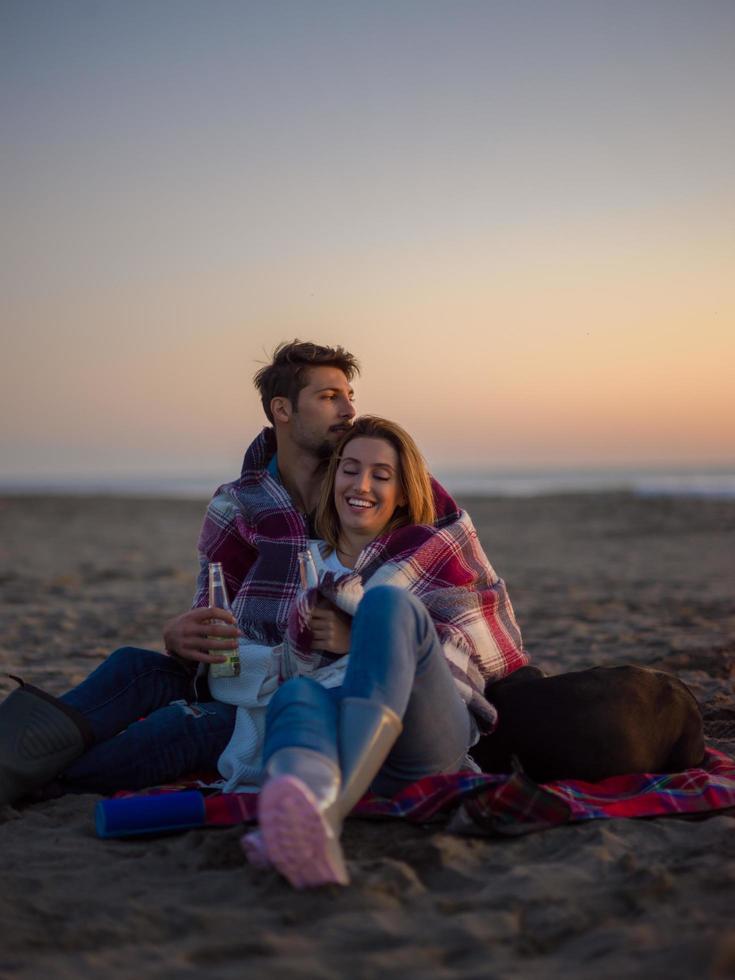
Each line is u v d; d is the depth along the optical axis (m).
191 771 2.84
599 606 7.62
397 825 2.44
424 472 2.90
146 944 1.82
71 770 2.80
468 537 2.87
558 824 2.40
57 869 2.24
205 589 3.07
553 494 30.61
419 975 1.66
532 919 1.89
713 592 8.37
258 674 2.71
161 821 2.46
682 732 2.81
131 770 2.79
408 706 2.34
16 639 6.28
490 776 2.45
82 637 6.39
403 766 2.46
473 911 1.94
